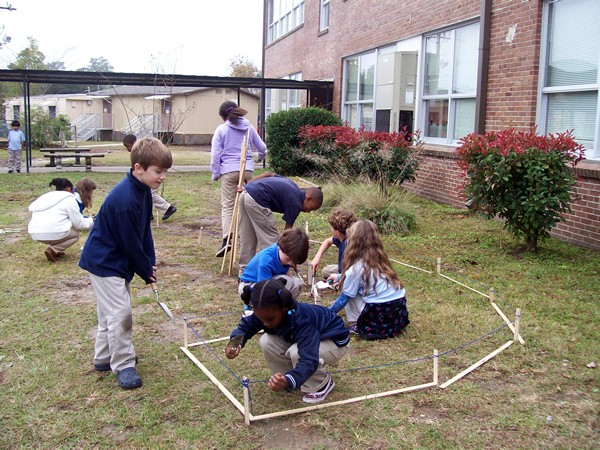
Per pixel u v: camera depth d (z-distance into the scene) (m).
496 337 4.50
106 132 41.72
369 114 14.87
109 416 3.39
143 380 3.84
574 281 5.88
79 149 20.33
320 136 13.74
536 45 8.45
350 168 10.66
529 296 5.43
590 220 7.32
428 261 6.77
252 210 5.63
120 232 3.64
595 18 7.55
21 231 8.53
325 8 18.45
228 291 5.75
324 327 3.46
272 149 15.90
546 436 3.15
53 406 3.51
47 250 6.70
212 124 35.59
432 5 11.33
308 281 5.97
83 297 5.53
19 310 5.15
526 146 6.62
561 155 6.53
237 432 3.23
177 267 6.66
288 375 3.13
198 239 7.97
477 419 3.33
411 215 8.48
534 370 3.92
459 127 10.79
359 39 15.06
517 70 8.87
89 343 4.44
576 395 3.59
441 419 3.34
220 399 3.59
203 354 4.25
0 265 6.61
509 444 3.09
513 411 3.41
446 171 10.66
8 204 11.07
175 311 5.16
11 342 4.45
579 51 7.86
